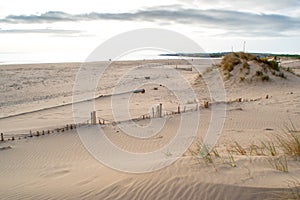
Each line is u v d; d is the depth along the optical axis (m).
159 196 4.89
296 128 12.45
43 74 49.50
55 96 28.95
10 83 38.47
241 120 14.57
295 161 5.98
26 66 69.19
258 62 29.33
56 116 18.94
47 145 11.84
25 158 10.19
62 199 5.25
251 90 24.80
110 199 5.01
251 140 10.60
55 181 6.64
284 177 5.17
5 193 6.00
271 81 26.42
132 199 4.93
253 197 4.59
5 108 23.59
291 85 25.62
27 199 5.49
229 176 5.32
